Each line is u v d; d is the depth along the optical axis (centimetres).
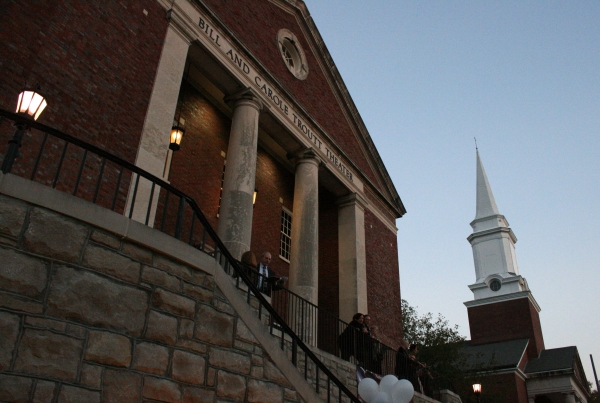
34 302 486
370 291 1812
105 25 1002
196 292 639
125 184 923
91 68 942
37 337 476
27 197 512
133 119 988
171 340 586
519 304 4769
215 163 1533
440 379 1850
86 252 541
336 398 1051
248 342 679
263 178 1753
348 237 1823
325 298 1762
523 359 4272
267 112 1466
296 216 1543
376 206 2075
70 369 488
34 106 626
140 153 970
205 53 1283
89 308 523
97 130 912
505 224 5456
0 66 788
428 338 2853
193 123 1493
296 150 1628
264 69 1473
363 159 2064
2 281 473
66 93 881
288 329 753
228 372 636
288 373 711
